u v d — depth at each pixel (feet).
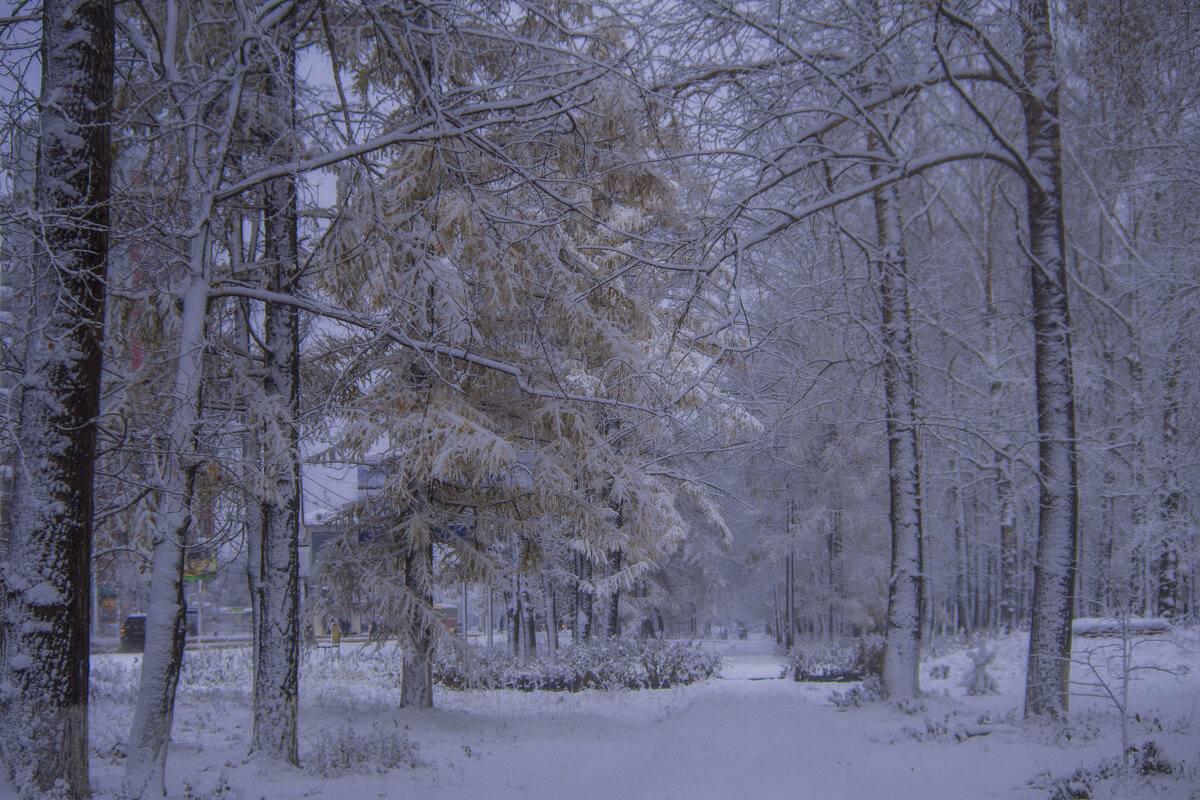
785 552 116.78
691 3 39.88
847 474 108.06
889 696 55.62
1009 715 45.39
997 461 74.28
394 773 36.94
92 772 32.37
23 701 23.53
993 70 43.70
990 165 79.97
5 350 28.76
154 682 29.43
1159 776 29.55
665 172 42.86
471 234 39.47
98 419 26.35
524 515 54.44
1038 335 46.68
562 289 45.73
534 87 35.37
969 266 85.20
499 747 45.09
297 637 39.19
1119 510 85.76
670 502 73.26
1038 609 44.80
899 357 50.03
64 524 24.57
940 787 30.50
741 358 41.47
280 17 31.96
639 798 25.62
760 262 49.65
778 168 37.06
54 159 25.50
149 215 31.81
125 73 33.60
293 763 37.83
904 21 39.52
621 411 46.26
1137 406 73.51
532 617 98.07
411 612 50.93
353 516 53.47
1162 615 80.94
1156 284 66.59
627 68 35.17
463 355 36.29
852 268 51.67
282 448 35.96
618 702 67.67
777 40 36.88
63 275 25.20
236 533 37.60
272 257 40.19
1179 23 47.19
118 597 127.65
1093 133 74.59
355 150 30.42
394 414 46.62
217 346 37.91
